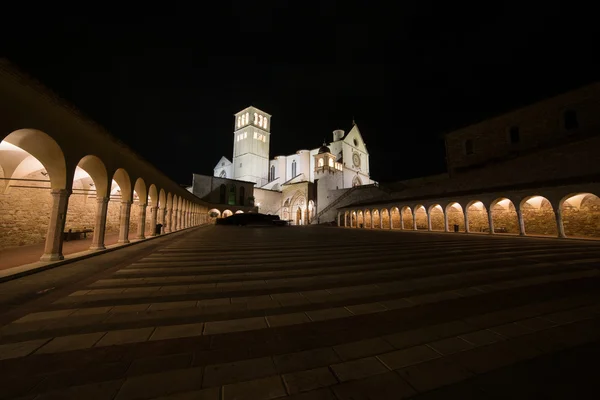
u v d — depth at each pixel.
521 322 3.92
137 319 4.00
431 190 29.84
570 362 2.82
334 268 7.81
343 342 3.30
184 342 3.27
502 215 23.80
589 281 6.20
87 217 17.50
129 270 7.46
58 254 8.26
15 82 6.27
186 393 2.31
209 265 8.20
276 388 2.40
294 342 3.29
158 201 18.44
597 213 18.20
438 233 23.45
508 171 22.52
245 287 5.81
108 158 11.00
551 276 6.72
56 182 8.34
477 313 4.30
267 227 34.06
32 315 4.13
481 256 9.85
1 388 2.32
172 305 4.64
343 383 2.48
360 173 62.00
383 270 7.53
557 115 23.78
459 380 2.53
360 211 37.88
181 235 19.77
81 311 4.32
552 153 19.59
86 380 2.47
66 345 3.15
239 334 3.52
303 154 62.16
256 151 68.31
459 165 32.12
